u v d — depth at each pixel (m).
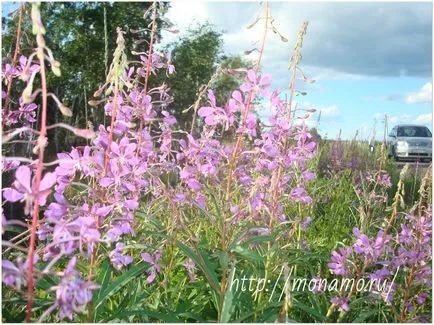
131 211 3.80
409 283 4.11
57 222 2.41
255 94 3.64
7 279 2.22
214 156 4.26
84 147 3.17
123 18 19.09
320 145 12.00
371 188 9.50
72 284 2.20
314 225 7.29
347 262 3.96
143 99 4.21
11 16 4.14
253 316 3.46
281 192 4.63
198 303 4.12
